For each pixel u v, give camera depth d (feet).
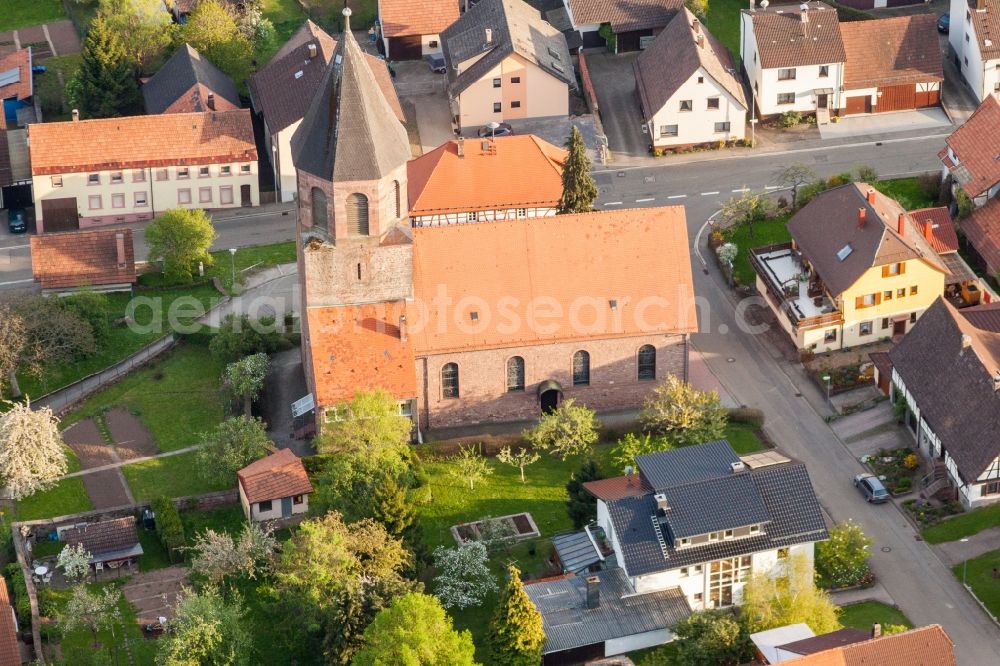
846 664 374.63
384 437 463.83
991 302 508.12
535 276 486.79
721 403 497.46
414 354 479.00
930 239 531.91
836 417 488.85
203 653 394.32
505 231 486.38
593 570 425.69
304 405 488.02
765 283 528.63
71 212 600.80
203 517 459.73
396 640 385.09
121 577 438.81
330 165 449.06
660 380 499.10
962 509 450.30
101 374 519.19
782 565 419.54
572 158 537.24
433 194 548.31
